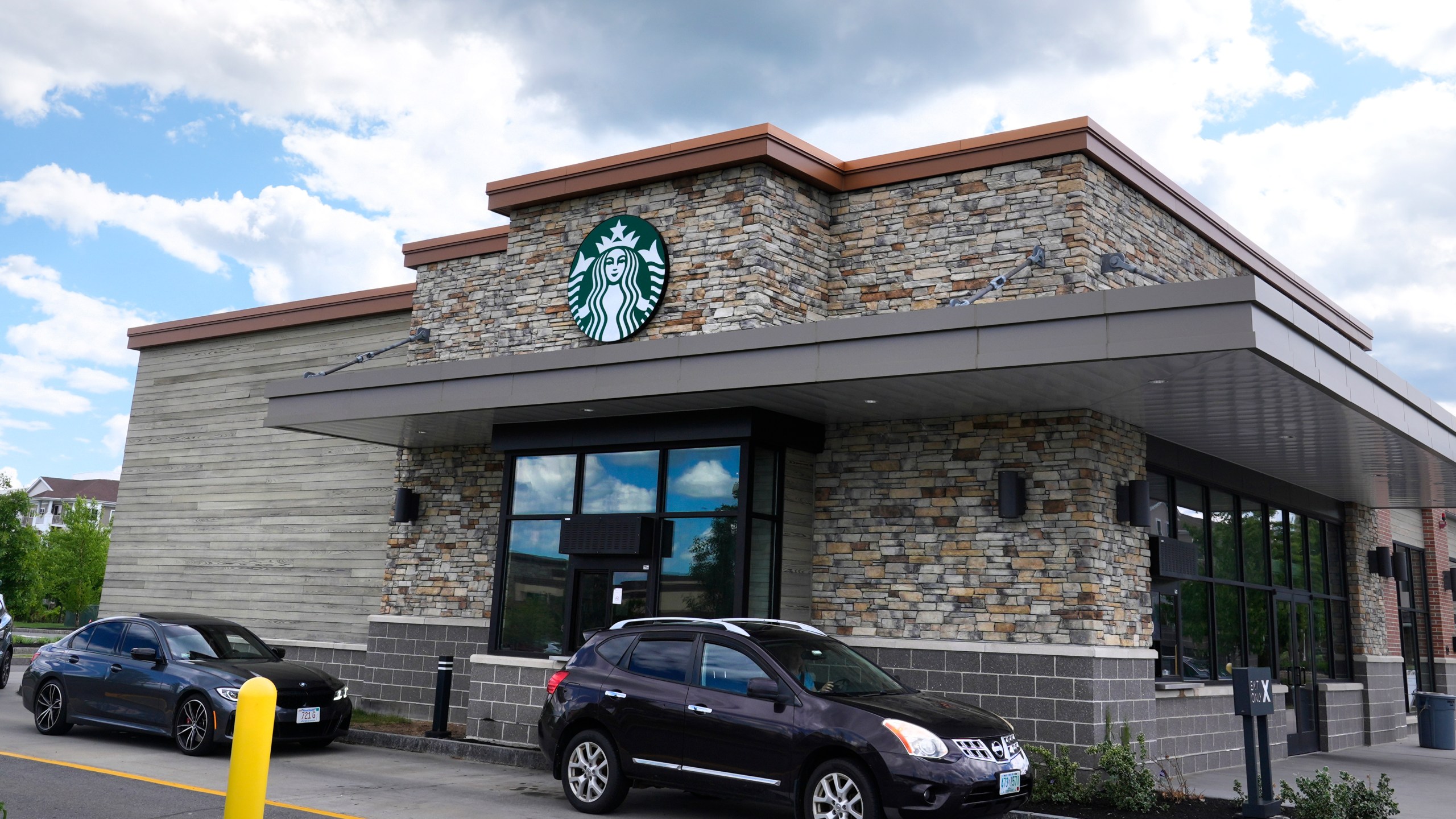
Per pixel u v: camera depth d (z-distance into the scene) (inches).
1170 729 495.5
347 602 690.2
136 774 410.9
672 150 553.9
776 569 495.8
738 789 347.9
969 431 481.4
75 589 2026.3
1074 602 442.0
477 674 540.1
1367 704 735.7
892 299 534.0
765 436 489.1
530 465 569.0
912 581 481.4
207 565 765.3
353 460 712.4
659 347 461.1
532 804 392.2
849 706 337.7
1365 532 773.3
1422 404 475.5
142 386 841.5
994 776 328.2
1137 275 514.3
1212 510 581.9
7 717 573.0
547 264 608.4
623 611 516.4
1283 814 391.9
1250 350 340.5
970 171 521.3
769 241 529.7
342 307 730.8
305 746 521.3
